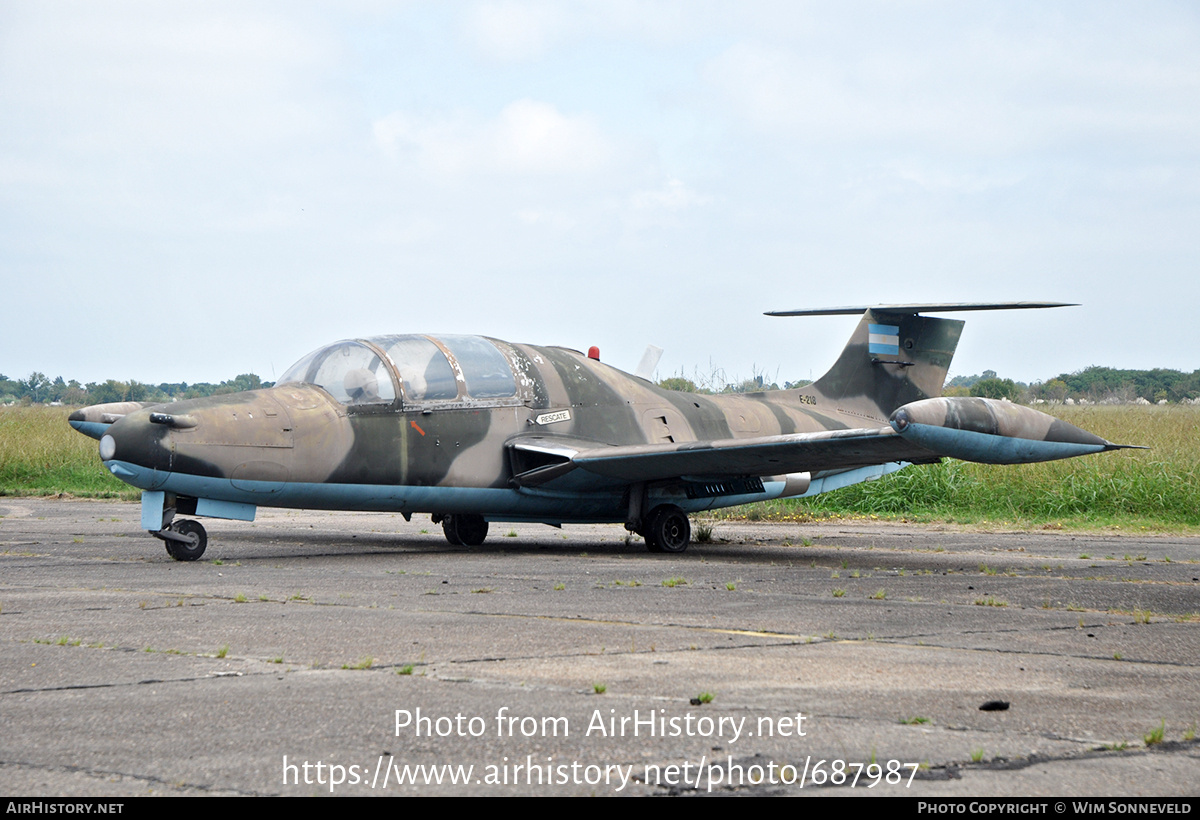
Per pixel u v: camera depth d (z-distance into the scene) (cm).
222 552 1442
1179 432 3162
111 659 659
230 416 1288
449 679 604
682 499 1633
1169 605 963
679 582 1093
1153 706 553
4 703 545
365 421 1393
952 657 683
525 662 652
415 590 1018
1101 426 3453
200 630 766
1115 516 2194
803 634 770
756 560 1405
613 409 1662
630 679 605
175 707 538
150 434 1227
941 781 430
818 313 2003
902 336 2056
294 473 1330
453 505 1493
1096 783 429
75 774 435
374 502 1422
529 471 1521
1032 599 998
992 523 2141
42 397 11062
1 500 2564
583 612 872
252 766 446
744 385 2594
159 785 423
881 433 1280
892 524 2167
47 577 1118
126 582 1074
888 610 905
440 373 1484
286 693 567
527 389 1570
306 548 1532
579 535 1920
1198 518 2125
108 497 2664
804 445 1345
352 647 701
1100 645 736
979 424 1245
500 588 1039
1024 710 543
